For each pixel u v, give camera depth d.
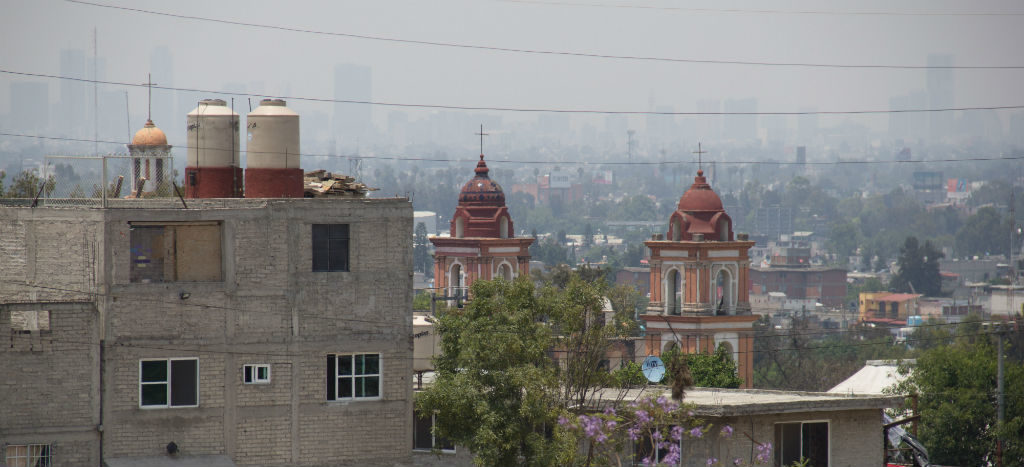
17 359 187.00
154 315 192.88
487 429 194.62
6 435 186.62
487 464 197.50
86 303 189.12
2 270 195.88
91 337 189.38
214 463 192.75
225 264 195.50
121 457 191.38
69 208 195.00
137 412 192.00
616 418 195.75
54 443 188.50
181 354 193.75
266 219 196.75
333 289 199.50
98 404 190.12
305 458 198.75
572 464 199.00
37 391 187.75
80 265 193.00
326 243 199.88
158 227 196.38
